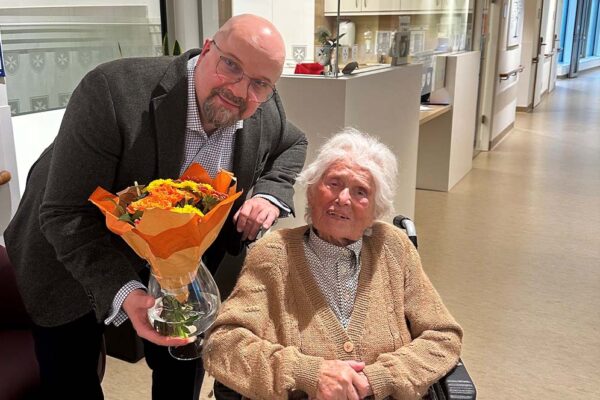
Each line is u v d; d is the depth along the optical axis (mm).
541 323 2996
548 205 4988
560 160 6660
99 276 1268
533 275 3576
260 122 1554
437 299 1520
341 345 1422
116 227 1098
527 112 10266
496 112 7258
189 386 1700
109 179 1332
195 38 3248
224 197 1194
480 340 2818
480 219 4605
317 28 2816
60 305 1502
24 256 1494
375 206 1455
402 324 1486
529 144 7574
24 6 2340
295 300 1455
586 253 3938
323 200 1442
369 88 2984
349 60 2998
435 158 5328
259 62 1237
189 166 1400
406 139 3762
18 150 2359
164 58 1419
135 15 2906
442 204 4984
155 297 1226
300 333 1429
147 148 1343
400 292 1502
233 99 1277
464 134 5695
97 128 1272
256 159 1564
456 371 1449
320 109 2760
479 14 5836
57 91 2553
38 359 1603
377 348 1436
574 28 16328
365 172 1434
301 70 2867
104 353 1948
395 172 1530
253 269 1461
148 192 1185
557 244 4090
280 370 1338
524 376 2531
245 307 1419
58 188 1290
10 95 2338
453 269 3645
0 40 2119
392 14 3557
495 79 6914
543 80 12031
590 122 9242
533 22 9773
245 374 1350
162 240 1093
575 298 3281
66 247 1287
